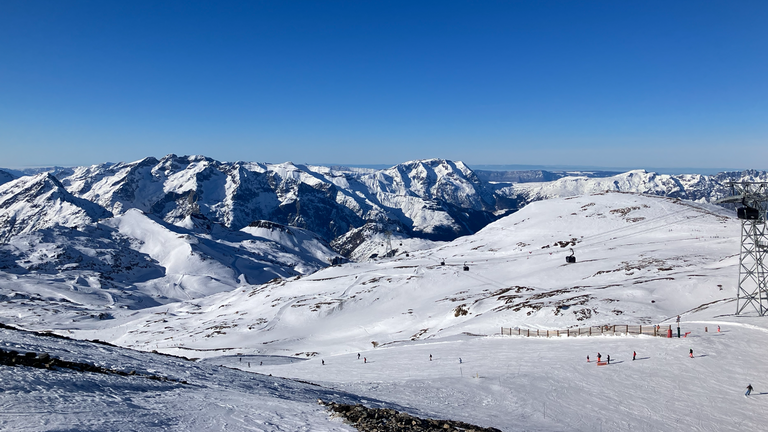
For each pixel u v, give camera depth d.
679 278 99.44
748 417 36.03
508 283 142.88
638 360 52.31
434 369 60.50
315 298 165.38
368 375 61.00
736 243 141.50
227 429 18.31
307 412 24.02
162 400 22.42
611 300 89.56
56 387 20.12
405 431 20.97
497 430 26.16
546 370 52.09
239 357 103.31
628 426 34.88
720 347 53.19
